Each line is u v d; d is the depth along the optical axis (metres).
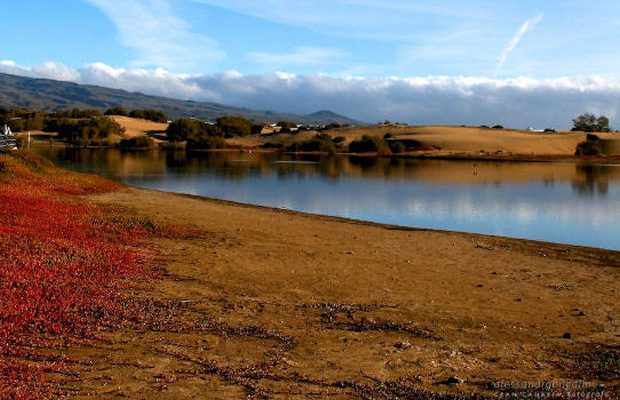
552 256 21.28
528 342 11.79
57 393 8.37
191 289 14.89
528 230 30.77
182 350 10.57
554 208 40.03
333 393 8.91
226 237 22.78
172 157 105.06
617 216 36.22
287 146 138.75
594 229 31.23
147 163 85.44
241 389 8.92
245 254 19.62
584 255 21.66
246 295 14.61
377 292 15.34
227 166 83.38
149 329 11.66
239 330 11.86
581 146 127.88
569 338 12.12
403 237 24.58
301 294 14.90
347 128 174.00
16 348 10.02
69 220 22.55
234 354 10.48
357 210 37.91
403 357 10.59
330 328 12.26
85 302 12.75
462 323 12.93
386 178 66.12
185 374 9.43
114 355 10.14
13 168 36.91
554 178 67.81
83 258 16.44
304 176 67.44
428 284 16.41
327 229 26.17
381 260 19.53
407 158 115.00
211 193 46.84
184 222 26.03
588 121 187.88
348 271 17.66
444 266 18.95
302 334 11.77
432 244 23.06
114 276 15.30
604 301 15.09
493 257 20.73
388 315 13.33
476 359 10.66
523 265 19.47
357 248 21.59
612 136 144.25
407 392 9.05
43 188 33.88
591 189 54.28
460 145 130.25
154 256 18.45
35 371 9.09
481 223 33.06
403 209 38.75
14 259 15.02
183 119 158.25
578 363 10.61
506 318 13.41
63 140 140.88
